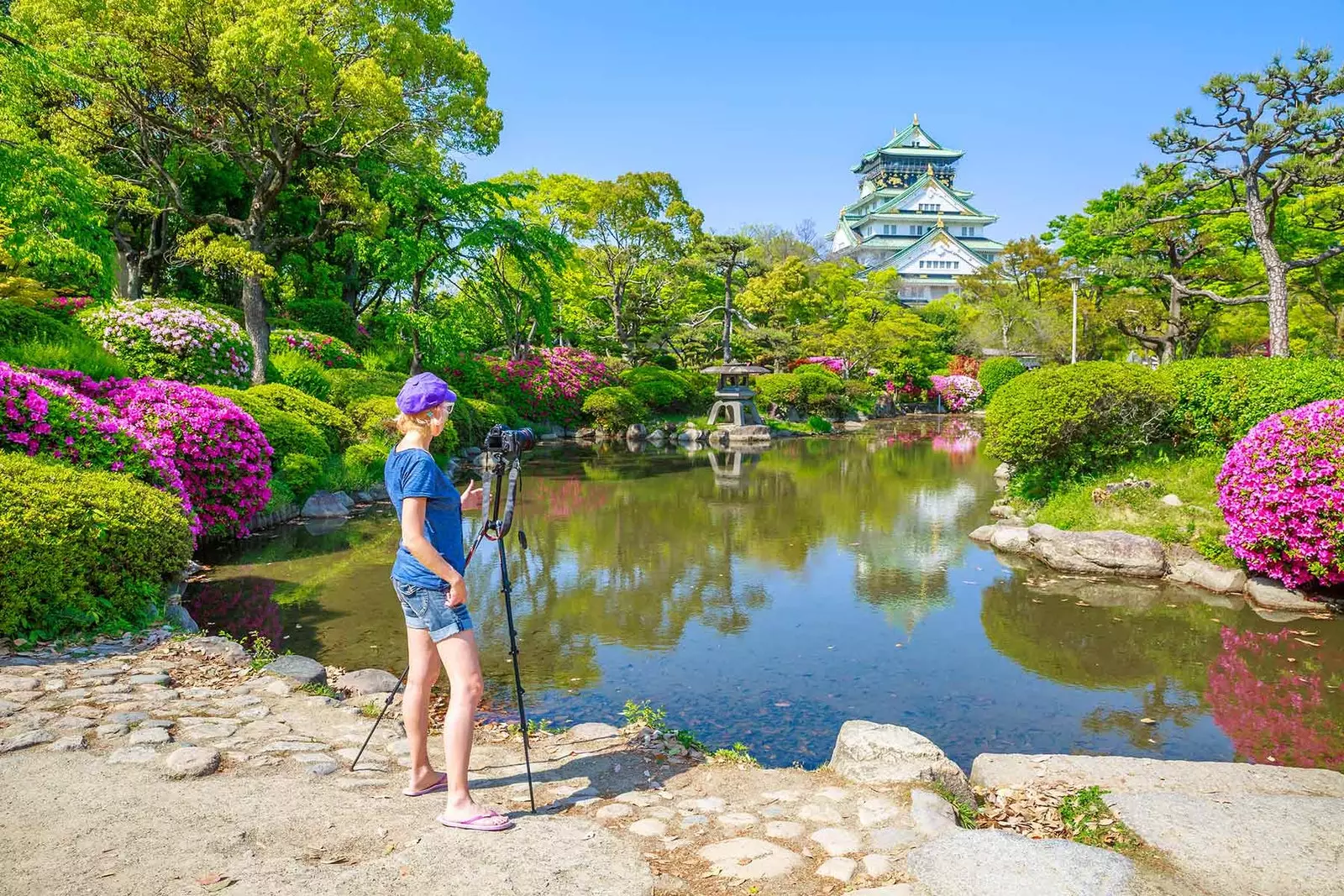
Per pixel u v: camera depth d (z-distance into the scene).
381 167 18.39
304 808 2.85
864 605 7.27
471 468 17.50
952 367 42.88
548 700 5.05
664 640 6.28
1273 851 2.73
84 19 14.53
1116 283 25.92
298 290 23.88
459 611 2.77
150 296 19.92
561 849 2.61
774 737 4.55
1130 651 6.00
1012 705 5.03
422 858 2.51
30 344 9.59
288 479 10.80
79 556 5.11
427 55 17.69
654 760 3.60
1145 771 3.65
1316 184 13.66
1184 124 14.99
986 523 11.26
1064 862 2.59
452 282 20.28
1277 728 4.67
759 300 34.66
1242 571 7.56
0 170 9.05
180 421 8.08
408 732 2.99
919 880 2.51
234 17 15.07
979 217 85.56
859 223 90.62
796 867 2.60
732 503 13.02
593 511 12.21
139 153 17.80
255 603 6.86
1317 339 21.92
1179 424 10.27
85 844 2.52
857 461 19.23
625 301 33.66
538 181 31.22
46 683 4.20
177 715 3.84
